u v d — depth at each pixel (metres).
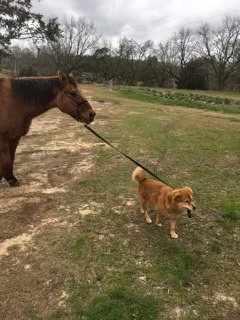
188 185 6.67
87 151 8.84
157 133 11.20
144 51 63.28
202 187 6.60
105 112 15.86
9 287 3.82
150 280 3.92
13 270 4.09
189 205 4.29
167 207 4.48
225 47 61.84
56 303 3.59
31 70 54.62
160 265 4.18
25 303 3.59
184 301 3.62
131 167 7.57
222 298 3.69
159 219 4.95
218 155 8.84
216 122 14.41
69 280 3.92
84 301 3.61
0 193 6.21
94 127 11.98
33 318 3.40
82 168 7.51
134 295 3.67
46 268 4.12
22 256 4.36
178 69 63.72
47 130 11.54
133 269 4.09
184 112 17.89
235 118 16.45
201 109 20.84
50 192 6.25
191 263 4.23
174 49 63.41
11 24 29.75
